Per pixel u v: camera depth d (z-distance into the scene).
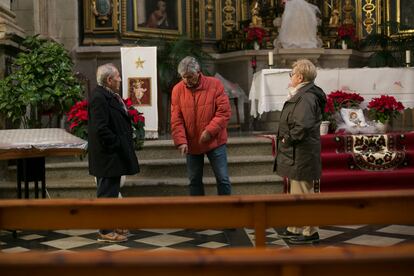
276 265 1.67
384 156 7.04
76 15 10.80
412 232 5.26
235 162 7.15
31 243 5.12
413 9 12.88
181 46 10.30
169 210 2.83
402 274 1.70
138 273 1.70
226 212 2.82
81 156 6.67
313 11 11.72
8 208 2.85
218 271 1.70
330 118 7.84
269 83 8.36
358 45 12.63
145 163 7.15
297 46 11.48
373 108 7.80
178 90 5.57
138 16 11.64
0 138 5.36
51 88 7.24
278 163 4.84
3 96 7.01
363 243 4.85
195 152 5.52
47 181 7.12
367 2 13.24
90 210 2.85
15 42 7.86
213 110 5.47
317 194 2.83
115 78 5.06
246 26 12.31
